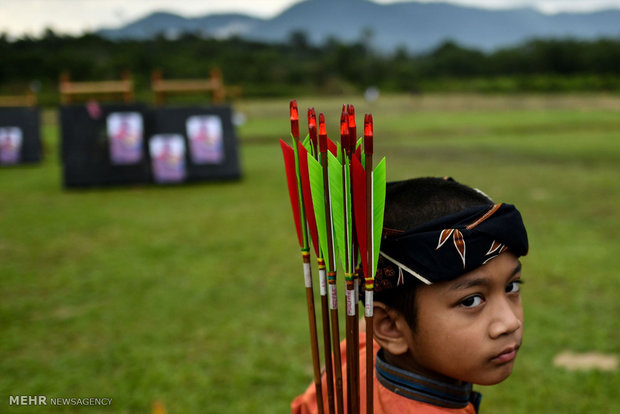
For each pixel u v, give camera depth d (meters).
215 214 5.90
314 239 0.61
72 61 50.84
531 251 4.24
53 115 24.66
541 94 36.50
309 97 40.50
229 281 3.78
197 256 4.37
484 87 39.09
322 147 0.57
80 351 2.79
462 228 0.59
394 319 0.66
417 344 0.64
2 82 46.84
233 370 2.58
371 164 0.54
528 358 2.61
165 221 5.62
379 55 71.94
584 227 4.96
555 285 3.52
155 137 8.04
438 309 0.61
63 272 4.04
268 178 8.38
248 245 4.65
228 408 2.27
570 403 2.24
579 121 17.25
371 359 0.58
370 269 0.56
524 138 12.98
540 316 3.06
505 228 0.60
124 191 7.52
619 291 3.40
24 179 8.76
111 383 2.47
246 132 15.83
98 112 7.97
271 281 3.76
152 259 4.32
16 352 2.79
